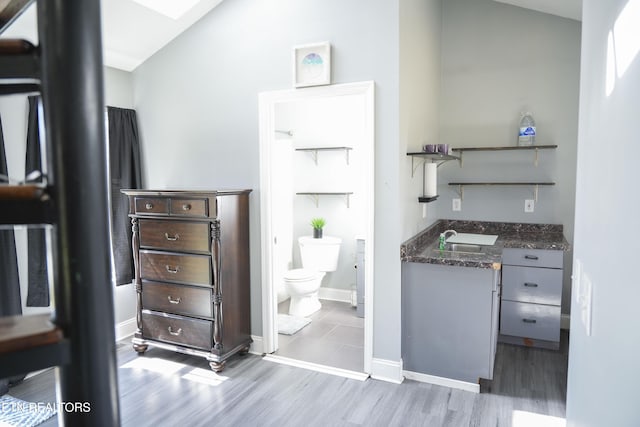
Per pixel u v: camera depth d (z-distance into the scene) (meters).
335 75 2.95
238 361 3.28
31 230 2.95
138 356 3.38
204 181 3.54
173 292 3.19
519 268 3.50
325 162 4.71
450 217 4.16
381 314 2.95
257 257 3.36
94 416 0.66
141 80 3.72
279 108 4.86
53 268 0.65
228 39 3.33
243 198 3.28
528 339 3.56
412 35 3.04
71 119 0.62
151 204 3.19
